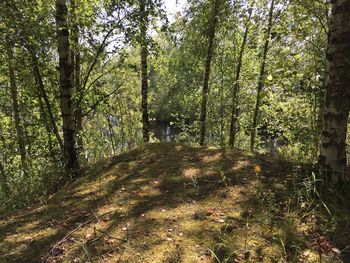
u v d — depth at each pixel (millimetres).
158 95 17438
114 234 3672
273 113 8203
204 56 12750
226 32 12328
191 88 14461
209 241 3391
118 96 15680
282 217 3707
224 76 13867
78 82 9555
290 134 6445
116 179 5453
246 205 4078
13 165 10516
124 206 4383
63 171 6402
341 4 3666
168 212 4070
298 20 5355
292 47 5840
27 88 8875
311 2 5621
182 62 13586
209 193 4520
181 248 3309
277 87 5477
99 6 8383
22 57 7469
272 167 5184
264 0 7027
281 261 3025
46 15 7125
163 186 4918
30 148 10023
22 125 10008
